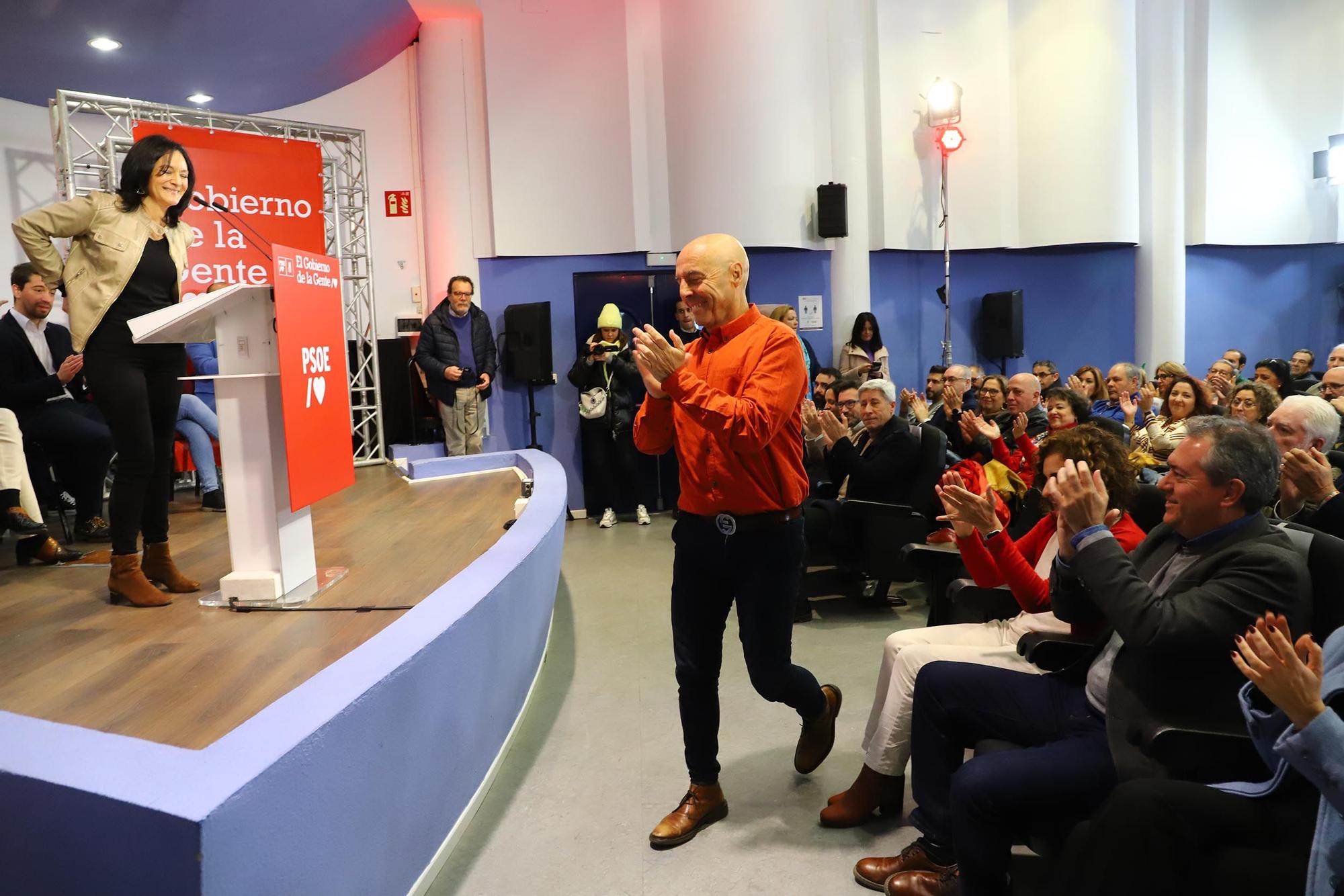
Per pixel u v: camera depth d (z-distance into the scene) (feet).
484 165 25.29
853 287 27.25
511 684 9.36
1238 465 5.85
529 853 7.75
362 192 22.52
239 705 6.49
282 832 4.78
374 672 6.04
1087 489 6.15
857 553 14.80
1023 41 28.35
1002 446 14.11
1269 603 5.60
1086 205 28.19
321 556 11.43
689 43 25.07
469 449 23.82
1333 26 30.81
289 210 20.39
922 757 7.25
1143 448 16.38
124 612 9.14
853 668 12.36
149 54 19.45
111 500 9.36
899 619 14.76
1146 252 29.86
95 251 9.16
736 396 7.39
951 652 7.98
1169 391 16.43
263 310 9.34
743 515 7.49
